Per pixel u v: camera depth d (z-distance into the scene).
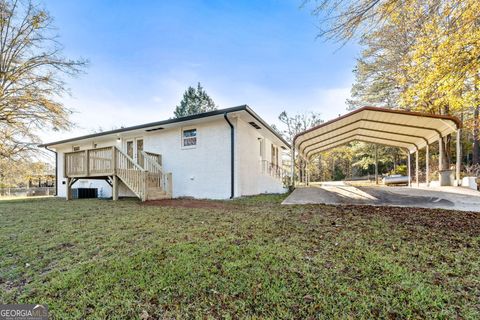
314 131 10.78
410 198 7.05
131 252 3.02
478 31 4.62
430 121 9.54
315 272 2.30
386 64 11.88
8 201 10.16
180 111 27.36
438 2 4.07
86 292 2.10
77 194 11.80
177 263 2.59
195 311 1.78
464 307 1.74
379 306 1.77
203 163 9.50
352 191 9.28
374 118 9.94
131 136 11.61
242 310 1.77
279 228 3.91
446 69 5.52
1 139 11.24
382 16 3.88
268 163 12.59
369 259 2.57
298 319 1.66
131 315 1.77
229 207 6.45
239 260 2.61
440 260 2.54
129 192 11.04
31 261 2.87
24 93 10.61
